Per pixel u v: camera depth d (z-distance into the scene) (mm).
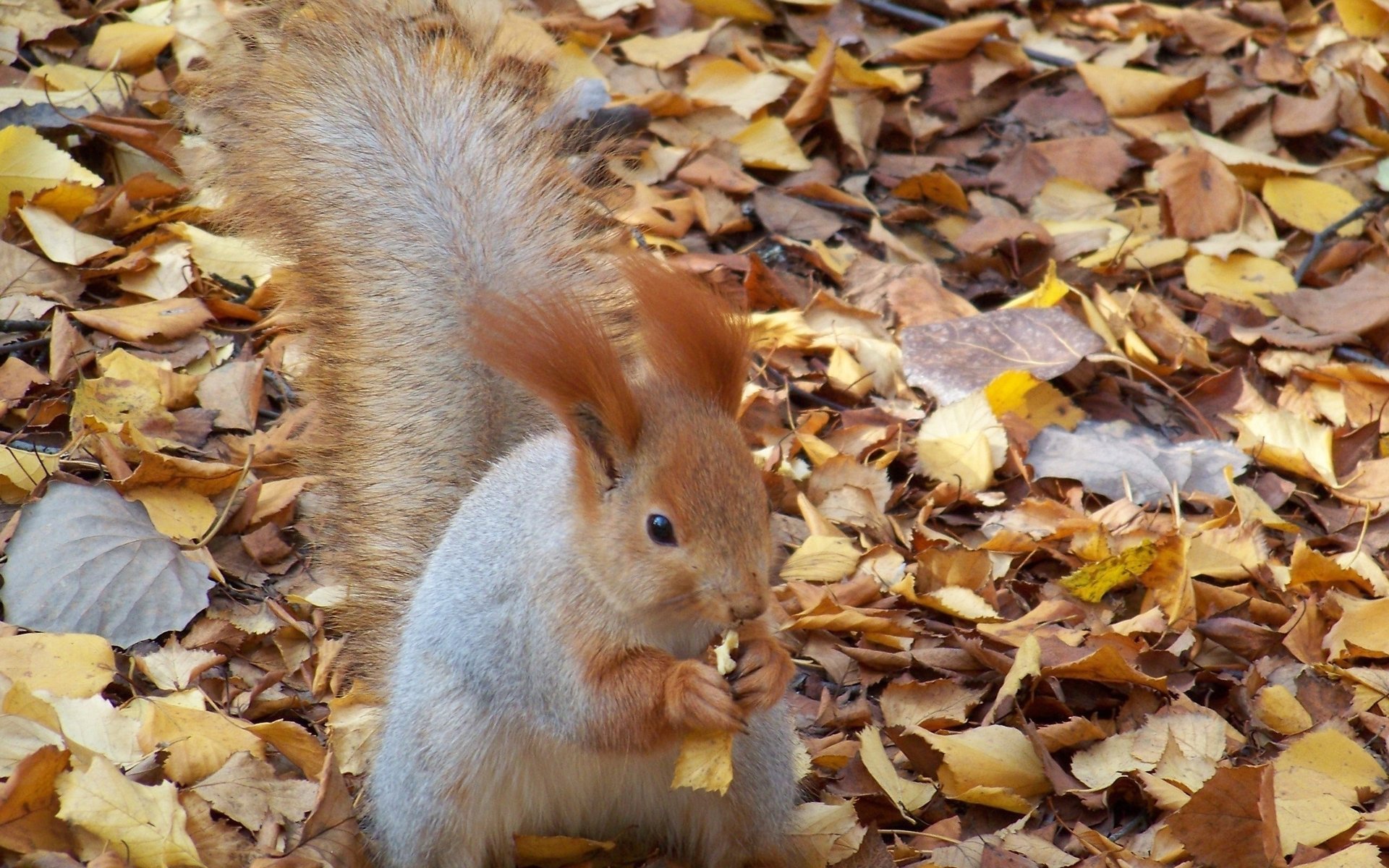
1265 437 8719
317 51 8016
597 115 9727
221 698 6344
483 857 5691
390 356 6824
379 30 8195
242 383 7852
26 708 5656
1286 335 9523
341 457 6840
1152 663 7199
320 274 7191
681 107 10477
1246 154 10938
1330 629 7387
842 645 7203
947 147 11148
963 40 11430
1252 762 6688
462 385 6641
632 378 5441
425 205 7148
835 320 9305
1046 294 9469
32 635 6070
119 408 7375
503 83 8023
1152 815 6438
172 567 6598
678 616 5098
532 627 5312
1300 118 11398
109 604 6379
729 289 9336
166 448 7355
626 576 5039
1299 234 10648
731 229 9906
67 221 8391
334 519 6906
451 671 5504
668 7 11383
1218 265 10141
